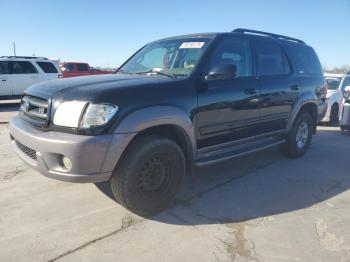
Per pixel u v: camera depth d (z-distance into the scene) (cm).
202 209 368
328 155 608
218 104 394
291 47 550
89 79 362
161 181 347
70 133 301
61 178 305
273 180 465
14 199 383
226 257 281
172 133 368
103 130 299
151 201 344
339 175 496
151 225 331
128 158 320
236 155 424
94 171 301
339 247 300
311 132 596
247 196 407
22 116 369
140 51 494
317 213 366
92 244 297
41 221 335
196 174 479
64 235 310
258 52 473
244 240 307
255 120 457
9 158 537
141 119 314
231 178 468
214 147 408
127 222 336
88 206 368
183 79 366
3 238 304
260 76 466
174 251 289
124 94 314
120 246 295
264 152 605
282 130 521
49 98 320
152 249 291
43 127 318
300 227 333
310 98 555
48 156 305
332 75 1084
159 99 335
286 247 297
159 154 337
